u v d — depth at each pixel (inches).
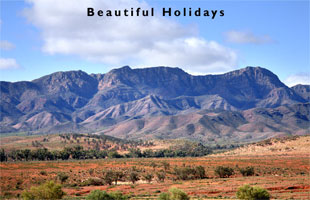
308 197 3297.2
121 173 5103.3
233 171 5831.7
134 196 3641.7
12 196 3917.3
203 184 4478.3
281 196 3368.6
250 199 2989.7
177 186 4377.5
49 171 5885.8
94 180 4889.3
